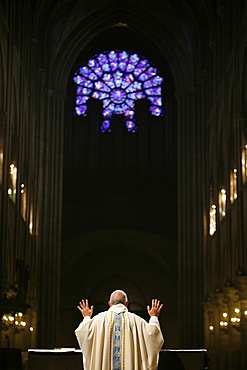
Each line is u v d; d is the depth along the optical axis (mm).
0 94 36031
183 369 12367
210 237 49781
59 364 12664
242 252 35906
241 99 36938
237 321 38969
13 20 37781
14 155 41031
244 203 36031
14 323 38594
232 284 39469
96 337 11281
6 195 35656
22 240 44781
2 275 33812
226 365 43062
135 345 11195
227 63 42219
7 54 36594
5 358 16234
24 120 43938
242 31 36406
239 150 36875
